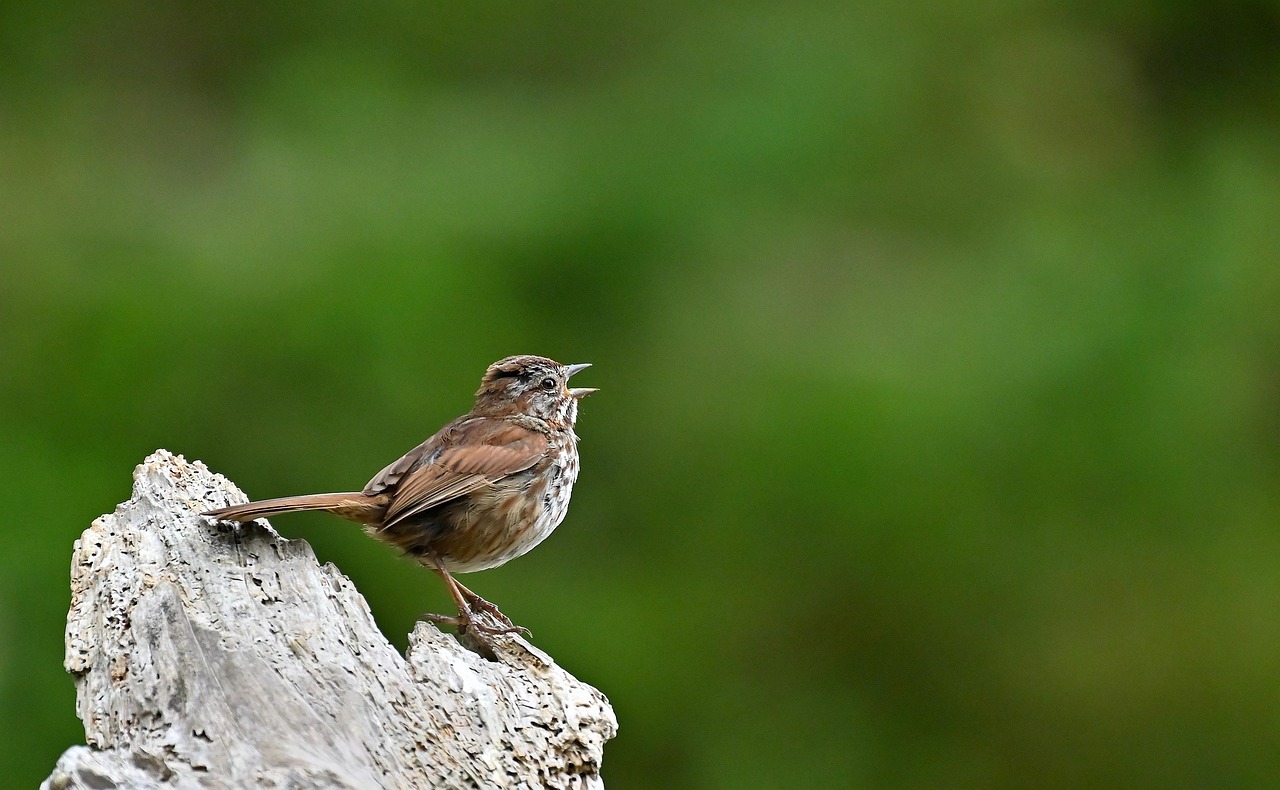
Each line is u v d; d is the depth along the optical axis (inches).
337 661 248.4
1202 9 754.2
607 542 548.7
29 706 460.4
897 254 622.5
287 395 515.8
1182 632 543.5
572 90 656.4
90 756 225.8
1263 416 595.8
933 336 586.6
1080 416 569.6
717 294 584.4
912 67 674.2
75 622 256.8
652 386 565.3
